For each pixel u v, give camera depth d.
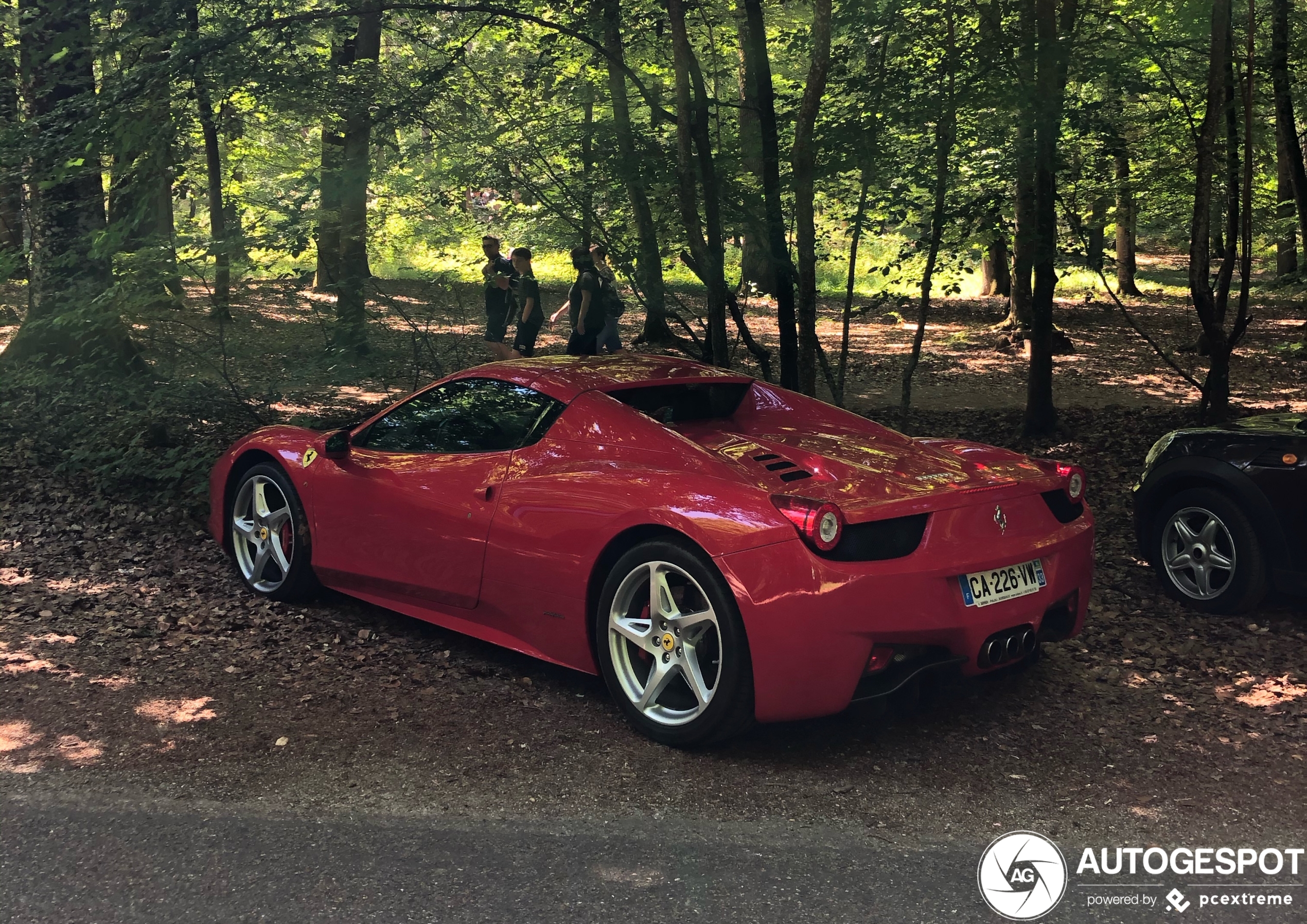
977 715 3.85
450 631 4.70
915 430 10.38
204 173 11.71
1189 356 15.84
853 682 3.25
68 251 8.99
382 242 11.14
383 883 2.64
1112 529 6.55
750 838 2.92
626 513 3.59
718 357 7.91
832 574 3.20
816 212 8.54
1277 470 4.76
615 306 11.02
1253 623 4.89
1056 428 9.82
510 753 3.47
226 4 7.54
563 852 2.81
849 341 17.56
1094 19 8.06
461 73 8.96
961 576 3.39
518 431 4.18
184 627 4.66
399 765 3.36
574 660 3.88
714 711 3.37
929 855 2.83
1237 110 9.21
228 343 9.13
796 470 3.60
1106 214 14.56
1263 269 24.48
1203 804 3.16
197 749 3.44
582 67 9.85
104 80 7.39
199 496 6.86
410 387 10.48
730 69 12.32
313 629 4.68
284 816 3.00
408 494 4.36
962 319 21.31
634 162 7.52
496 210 9.42
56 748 3.41
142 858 2.74
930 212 7.84
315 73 7.91
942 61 7.23
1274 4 8.57
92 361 8.73
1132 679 4.22
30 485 7.30
